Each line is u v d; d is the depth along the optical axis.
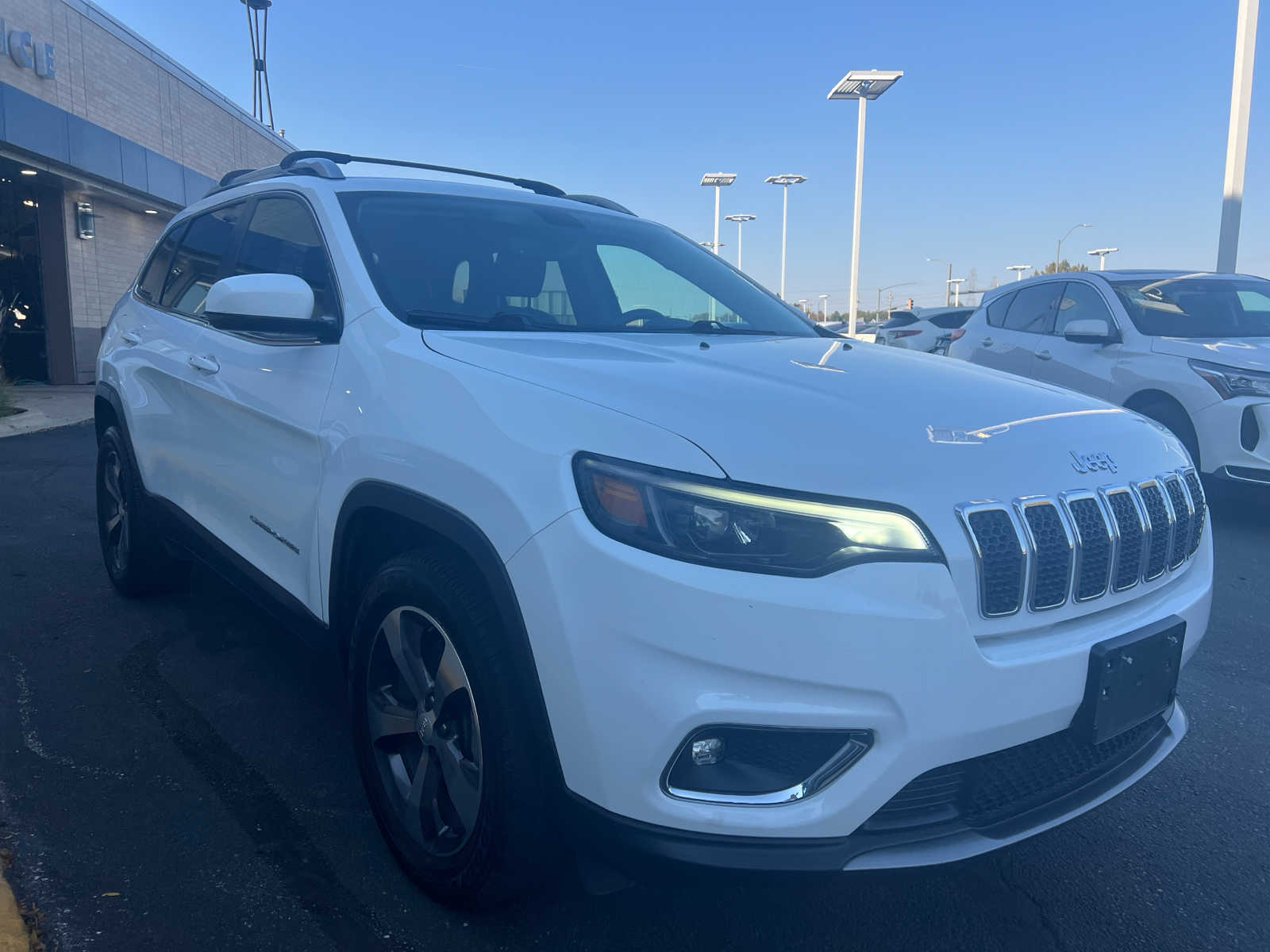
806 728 1.84
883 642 1.84
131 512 4.22
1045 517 2.08
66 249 15.81
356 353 2.71
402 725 2.45
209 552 3.52
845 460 1.95
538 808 2.08
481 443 2.16
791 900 2.50
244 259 3.60
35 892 2.35
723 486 1.88
